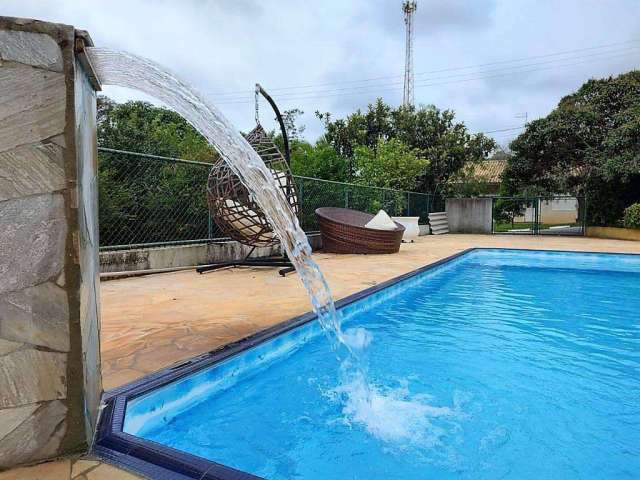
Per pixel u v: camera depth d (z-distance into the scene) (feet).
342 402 7.62
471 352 10.30
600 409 7.37
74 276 4.68
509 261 28.30
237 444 6.32
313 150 47.47
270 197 11.73
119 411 5.76
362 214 31.86
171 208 21.40
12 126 4.37
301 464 5.81
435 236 46.29
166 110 40.32
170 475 4.40
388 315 13.98
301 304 13.01
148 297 14.11
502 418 7.03
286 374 8.98
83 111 5.15
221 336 9.60
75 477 4.37
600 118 42.65
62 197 4.58
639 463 5.77
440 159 53.88
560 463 5.78
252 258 23.15
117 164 19.22
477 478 5.43
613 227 41.81
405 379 8.68
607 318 13.65
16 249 4.47
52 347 4.65
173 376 7.11
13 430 4.54
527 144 45.85
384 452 6.07
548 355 10.09
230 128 10.05
